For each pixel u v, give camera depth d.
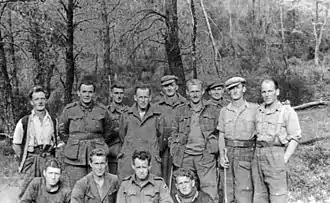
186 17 13.69
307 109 14.16
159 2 12.91
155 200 5.00
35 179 5.18
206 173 5.98
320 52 22.53
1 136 12.14
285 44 21.09
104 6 14.03
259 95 13.05
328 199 6.82
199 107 6.08
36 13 12.15
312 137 10.45
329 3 23.05
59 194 5.13
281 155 5.21
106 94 13.34
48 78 12.48
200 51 13.23
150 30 13.33
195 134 6.04
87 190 5.11
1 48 12.08
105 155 5.09
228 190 5.61
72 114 5.85
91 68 15.23
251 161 5.45
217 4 17.78
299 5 24.11
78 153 5.77
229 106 5.60
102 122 5.93
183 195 5.20
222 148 5.67
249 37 18.98
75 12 14.29
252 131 5.42
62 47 13.12
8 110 12.09
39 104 5.73
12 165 9.27
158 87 13.13
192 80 6.10
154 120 6.03
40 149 5.74
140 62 14.27
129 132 6.01
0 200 6.95
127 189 5.03
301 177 7.74
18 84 13.32
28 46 12.62
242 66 16.66
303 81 16.08
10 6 12.19
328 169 8.17
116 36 15.26
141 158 4.95
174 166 6.15
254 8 20.80
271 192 5.23
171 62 11.44
